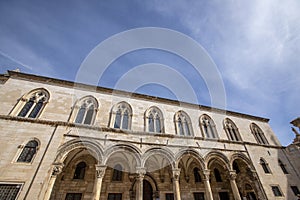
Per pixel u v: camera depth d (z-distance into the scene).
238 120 27.19
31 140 14.28
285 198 19.58
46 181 12.51
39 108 17.00
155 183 19.16
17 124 14.55
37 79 18.58
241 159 21.38
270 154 24.05
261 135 27.27
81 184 16.72
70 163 17.47
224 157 20.14
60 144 14.62
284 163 23.97
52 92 18.31
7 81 17.12
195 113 23.72
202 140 20.47
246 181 21.62
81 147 15.24
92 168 18.06
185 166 20.86
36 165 13.09
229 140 22.39
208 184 17.09
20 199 11.38
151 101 22.84
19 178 12.20
